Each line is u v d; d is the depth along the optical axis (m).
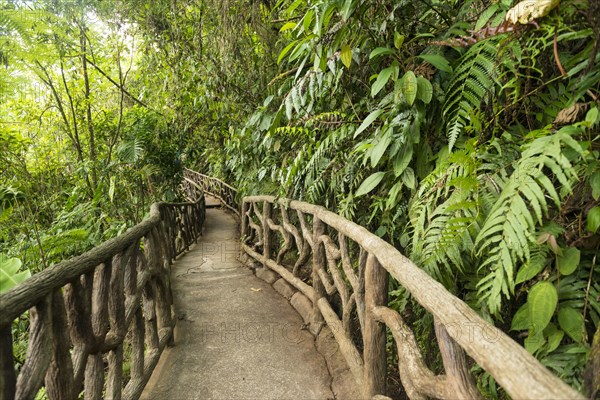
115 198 5.60
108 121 6.21
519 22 1.15
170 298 3.24
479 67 1.58
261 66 4.12
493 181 1.47
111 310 1.92
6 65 4.00
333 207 3.11
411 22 2.08
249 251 5.01
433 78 1.84
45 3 4.52
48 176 5.47
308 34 2.09
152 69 5.80
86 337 1.59
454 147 1.75
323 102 2.78
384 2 1.95
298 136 3.53
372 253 1.80
